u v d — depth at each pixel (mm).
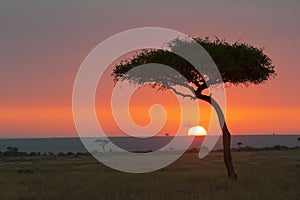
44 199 20578
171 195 20500
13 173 37281
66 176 31703
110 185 24875
